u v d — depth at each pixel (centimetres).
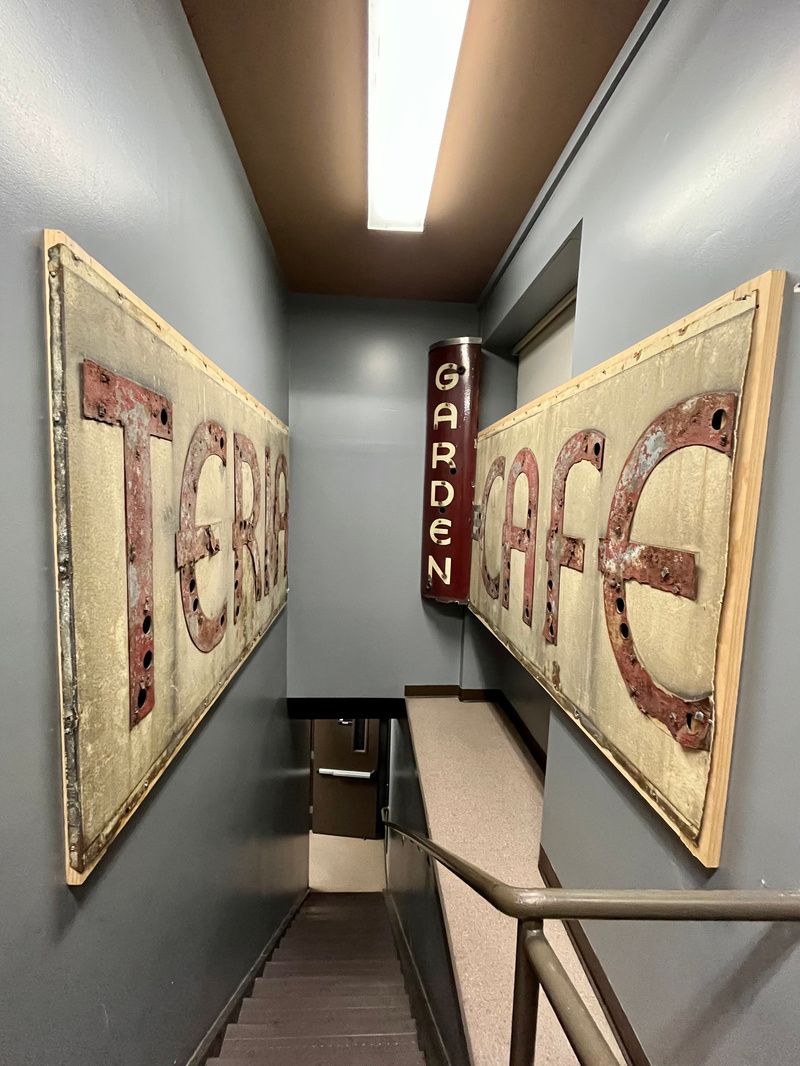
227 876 148
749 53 71
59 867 64
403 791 315
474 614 255
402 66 112
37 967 60
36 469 58
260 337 186
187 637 105
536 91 120
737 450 68
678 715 79
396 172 154
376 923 305
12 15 53
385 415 272
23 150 55
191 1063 115
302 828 348
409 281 242
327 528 275
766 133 68
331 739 483
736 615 68
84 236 68
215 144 127
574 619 120
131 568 79
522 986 59
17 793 56
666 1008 84
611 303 113
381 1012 159
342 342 266
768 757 65
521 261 193
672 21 91
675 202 89
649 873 91
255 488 170
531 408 158
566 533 126
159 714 90
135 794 81
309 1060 132
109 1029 77
